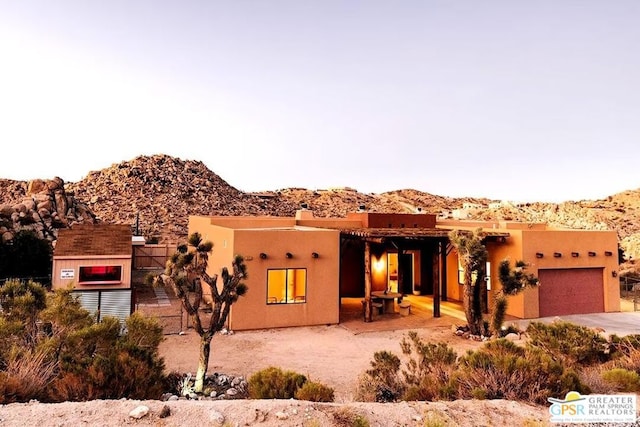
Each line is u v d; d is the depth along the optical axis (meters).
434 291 15.31
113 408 4.16
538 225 23.28
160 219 54.12
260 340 11.98
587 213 61.41
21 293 7.59
